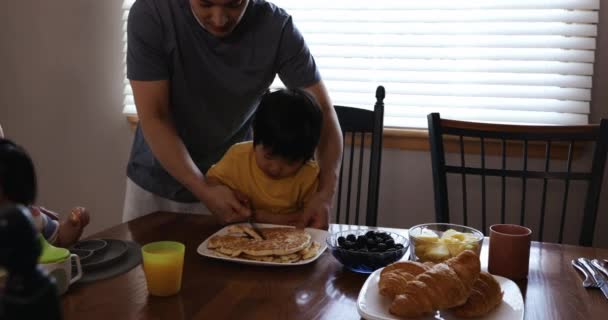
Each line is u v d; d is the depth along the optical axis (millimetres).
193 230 1253
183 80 1410
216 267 1008
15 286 301
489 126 1526
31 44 2490
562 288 926
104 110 2447
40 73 2500
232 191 1343
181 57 1374
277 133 1275
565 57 1912
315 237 1180
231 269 998
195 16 1321
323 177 1431
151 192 1604
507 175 1509
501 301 829
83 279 928
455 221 2076
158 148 1334
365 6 2102
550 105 1951
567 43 1908
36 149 2564
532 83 1951
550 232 1986
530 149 1944
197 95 1449
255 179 1484
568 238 1973
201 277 956
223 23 1216
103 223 2547
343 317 805
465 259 795
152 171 1574
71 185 2553
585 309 843
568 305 857
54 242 1062
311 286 924
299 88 1409
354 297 880
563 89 1946
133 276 954
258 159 1403
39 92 2518
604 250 1134
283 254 1012
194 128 1513
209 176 1507
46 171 2572
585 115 1933
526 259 964
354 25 2127
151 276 857
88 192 2537
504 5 1948
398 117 2098
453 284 747
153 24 1330
